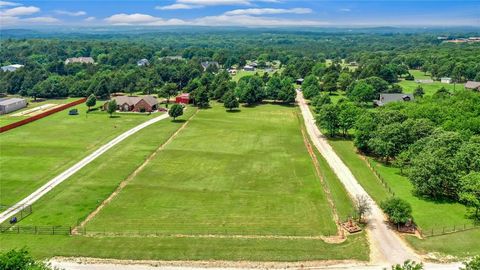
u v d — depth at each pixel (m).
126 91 194.12
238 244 54.25
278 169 83.81
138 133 111.75
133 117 134.75
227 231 57.94
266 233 57.41
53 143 101.69
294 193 71.56
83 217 62.56
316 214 63.31
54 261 50.59
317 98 151.62
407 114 102.69
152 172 81.75
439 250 52.59
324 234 57.22
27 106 158.38
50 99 176.12
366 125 94.50
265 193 71.56
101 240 55.59
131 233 57.59
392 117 94.75
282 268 49.28
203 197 69.81
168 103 163.25
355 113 109.25
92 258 51.31
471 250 52.31
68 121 128.00
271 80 176.62
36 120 128.88
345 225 59.41
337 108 110.25
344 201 68.12
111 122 126.69
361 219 61.62
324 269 49.00
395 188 73.62
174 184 75.69
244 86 169.50
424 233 57.06
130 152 94.19
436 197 68.88
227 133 113.00
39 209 65.38
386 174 81.25
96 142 102.81
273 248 53.25
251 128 119.19
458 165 69.38
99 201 68.12
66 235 57.22
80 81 187.12
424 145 80.31
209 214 63.38
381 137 88.19
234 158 90.75
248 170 83.12
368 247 53.56
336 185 75.31
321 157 92.50
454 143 74.94
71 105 154.88
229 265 49.84
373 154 94.69
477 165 69.12
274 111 147.00
